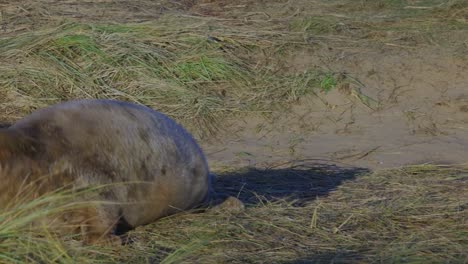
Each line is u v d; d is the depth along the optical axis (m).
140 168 24.36
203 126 39.41
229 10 52.06
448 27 49.12
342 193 29.91
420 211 27.66
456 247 24.41
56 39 43.50
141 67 42.56
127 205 24.27
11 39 44.16
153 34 45.16
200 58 43.53
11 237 21.97
